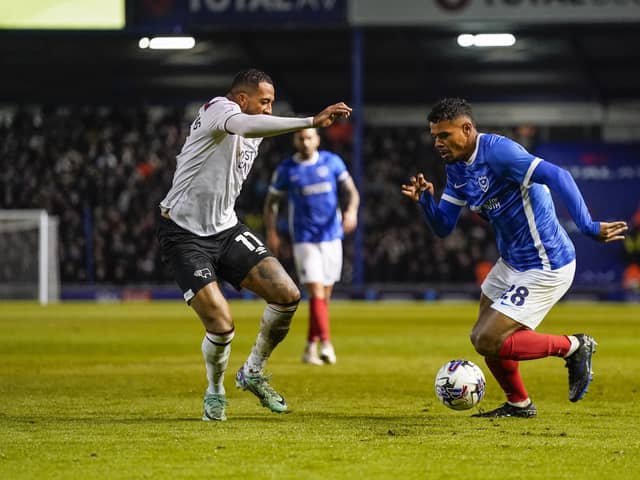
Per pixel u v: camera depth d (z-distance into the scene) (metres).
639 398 23.05
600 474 13.92
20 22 78.75
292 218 32.91
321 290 32.59
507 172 18.36
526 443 16.41
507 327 18.59
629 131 112.56
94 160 102.56
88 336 45.28
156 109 115.31
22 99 114.44
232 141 18.72
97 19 78.56
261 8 77.88
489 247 90.69
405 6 76.94
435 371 29.77
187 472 13.97
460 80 107.69
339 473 13.89
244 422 18.88
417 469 14.18
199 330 49.41
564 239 18.94
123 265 92.12
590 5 76.00
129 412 20.44
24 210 97.75
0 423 18.77
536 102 112.25
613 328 50.41
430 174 103.19
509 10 76.31
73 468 14.27
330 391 24.53
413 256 91.06
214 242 19.19
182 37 83.12
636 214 90.56
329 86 108.94
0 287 85.50
